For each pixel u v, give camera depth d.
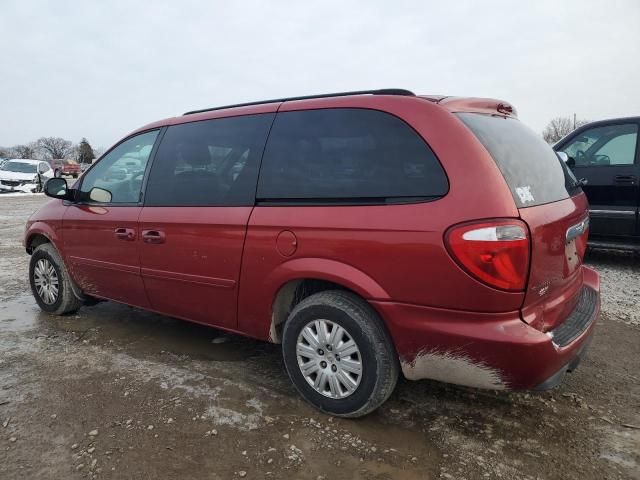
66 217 4.26
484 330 2.26
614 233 6.02
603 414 2.83
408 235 2.37
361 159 2.63
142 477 2.35
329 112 2.84
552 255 2.46
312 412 2.88
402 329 2.46
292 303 3.07
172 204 3.45
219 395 3.09
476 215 2.22
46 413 2.90
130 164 3.85
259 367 3.50
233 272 3.08
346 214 2.59
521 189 2.39
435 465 2.40
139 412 2.90
